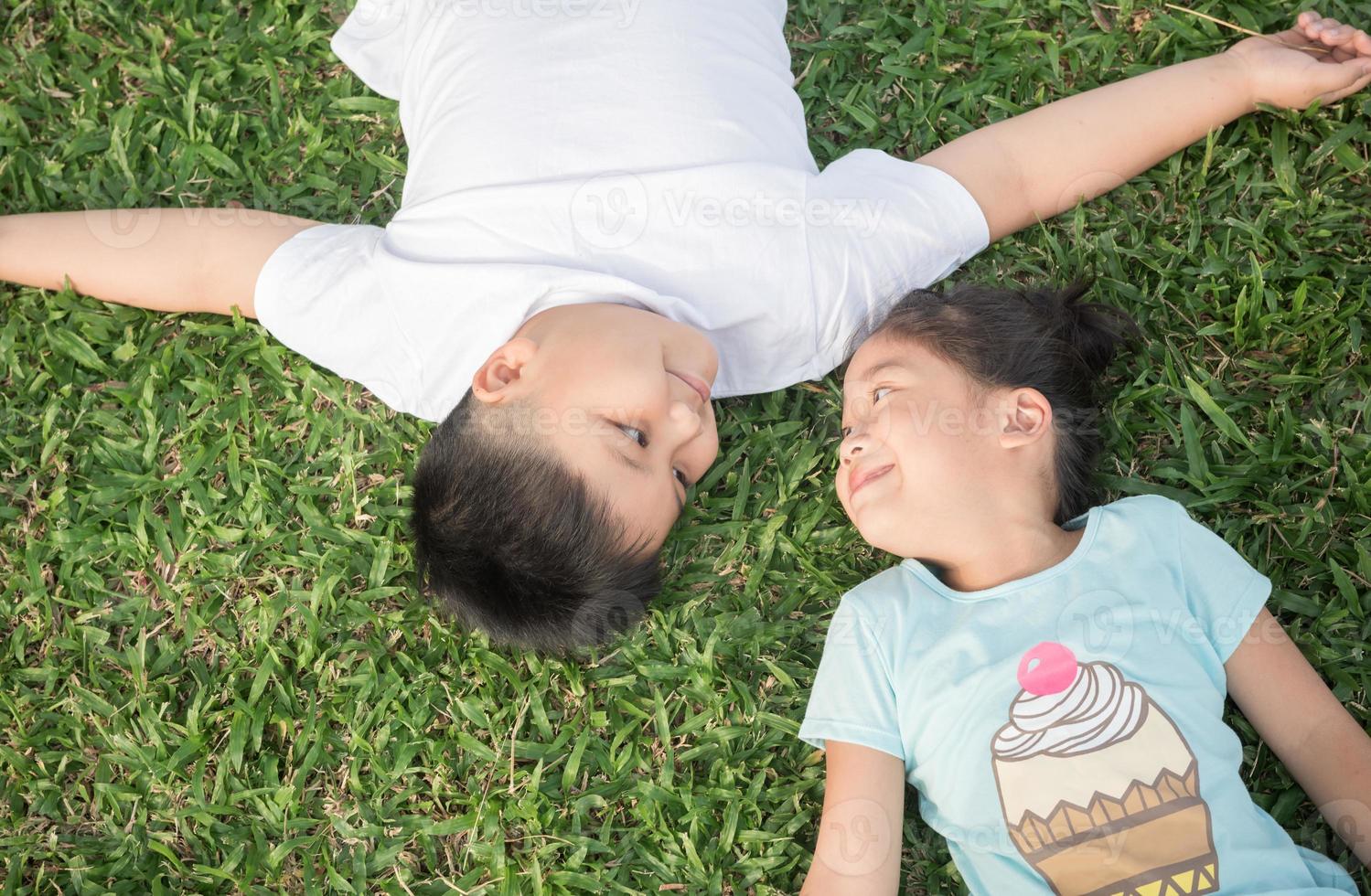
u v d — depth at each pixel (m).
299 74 2.39
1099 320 2.03
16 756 2.00
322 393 2.21
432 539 1.84
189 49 2.40
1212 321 2.14
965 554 1.86
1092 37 2.29
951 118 2.28
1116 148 2.13
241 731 2.01
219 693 2.06
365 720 2.02
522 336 1.88
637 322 1.84
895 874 1.74
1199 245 2.18
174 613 2.10
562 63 2.00
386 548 2.10
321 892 1.94
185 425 2.21
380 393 2.12
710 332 2.00
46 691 2.05
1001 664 1.77
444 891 1.94
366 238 2.10
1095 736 1.71
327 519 2.13
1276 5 2.26
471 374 1.99
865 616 1.88
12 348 2.21
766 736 1.99
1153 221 2.20
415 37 2.20
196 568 2.13
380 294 2.02
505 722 2.01
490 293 1.93
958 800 1.77
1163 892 1.64
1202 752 1.69
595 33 2.02
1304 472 2.05
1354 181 2.17
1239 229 2.16
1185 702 1.72
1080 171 2.14
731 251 1.95
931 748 1.79
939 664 1.81
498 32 2.06
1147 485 2.05
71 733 2.04
